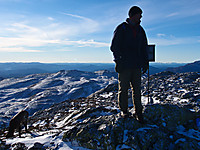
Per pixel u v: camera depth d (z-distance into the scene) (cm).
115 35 425
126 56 432
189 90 1367
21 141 575
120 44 432
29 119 1730
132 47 431
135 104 478
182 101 1062
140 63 446
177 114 548
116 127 455
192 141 409
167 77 2112
